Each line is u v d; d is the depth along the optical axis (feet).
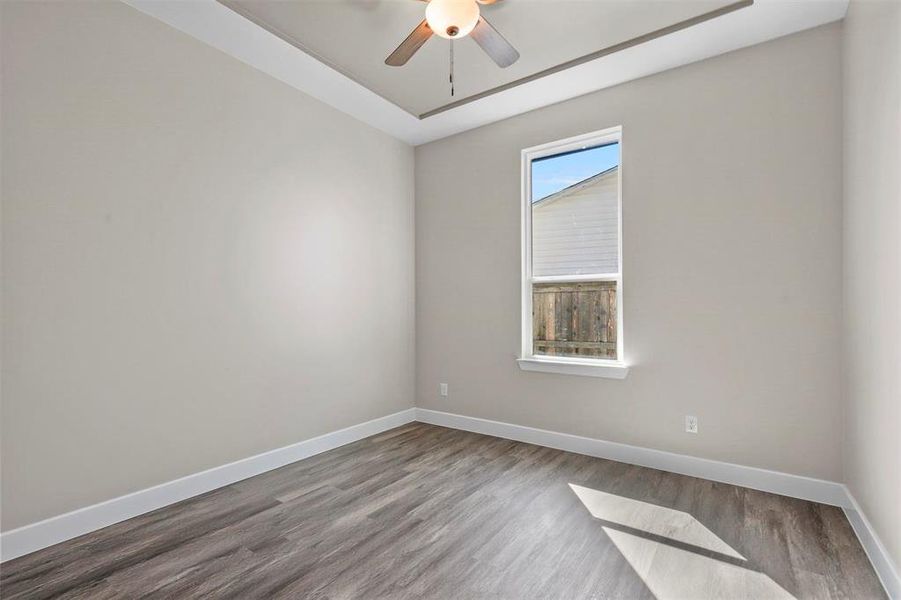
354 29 8.39
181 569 6.03
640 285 9.92
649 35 8.49
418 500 8.14
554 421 11.23
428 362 13.73
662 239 9.64
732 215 8.85
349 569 6.02
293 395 10.30
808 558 6.20
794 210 8.25
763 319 8.53
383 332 12.83
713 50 8.84
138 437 7.66
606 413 10.41
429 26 6.79
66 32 6.86
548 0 7.54
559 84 10.22
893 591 5.28
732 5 7.61
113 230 7.38
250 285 9.44
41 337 6.60
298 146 10.48
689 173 9.33
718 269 9.00
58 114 6.77
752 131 8.66
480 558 6.25
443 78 10.18
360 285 12.10
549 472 9.48
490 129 12.41
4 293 6.27
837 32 7.88
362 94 10.75
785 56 8.34
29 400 6.48
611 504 7.92
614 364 10.35
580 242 11.18
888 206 5.59
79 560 6.23
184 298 8.31
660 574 5.86
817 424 8.00
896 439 5.30
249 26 8.16
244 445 9.29
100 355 7.22
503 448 11.16
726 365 8.90
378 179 12.73
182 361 8.28
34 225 6.54
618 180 10.49
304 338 10.58
